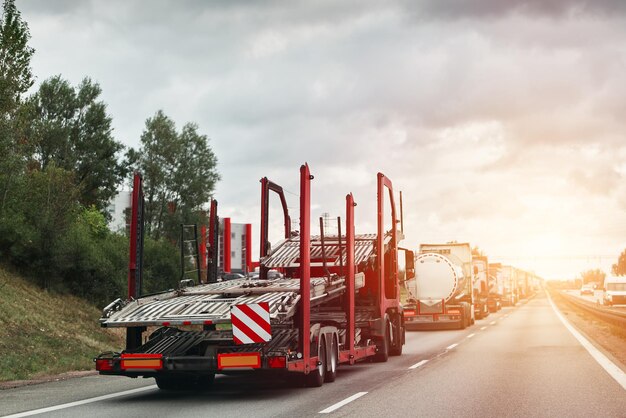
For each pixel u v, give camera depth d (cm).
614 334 2852
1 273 2564
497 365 1678
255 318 1123
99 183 5209
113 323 1165
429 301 3522
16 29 2481
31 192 2898
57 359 1830
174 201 6172
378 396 1156
